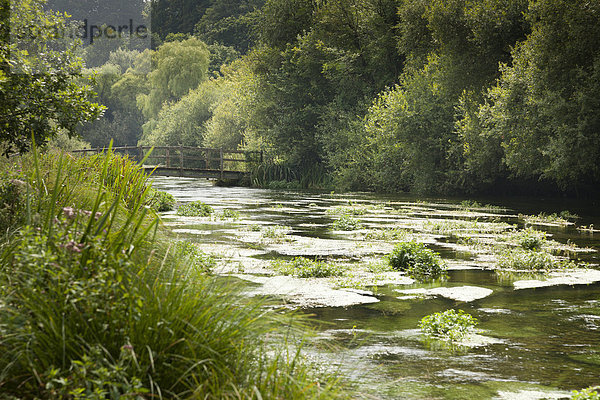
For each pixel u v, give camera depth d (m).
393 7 34.19
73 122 8.77
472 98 26.98
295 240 12.98
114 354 3.23
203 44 67.75
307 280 8.55
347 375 4.57
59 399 2.86
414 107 29.55
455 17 26.00
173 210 19.19
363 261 10.53
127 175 7.86
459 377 4.74
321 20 36.09
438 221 17.31
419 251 9.87
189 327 3.46
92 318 3.23
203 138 53.47
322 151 37.69
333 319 6.46
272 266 9.45
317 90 37.56
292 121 37.75
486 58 26.25
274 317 4.17
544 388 4.54
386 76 35.06
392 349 5.44
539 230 15.78
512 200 26.80
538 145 22.30
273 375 3.54
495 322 6.55
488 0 24.59
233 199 25.62
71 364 3.05
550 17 21.03
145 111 67.12
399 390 4.38
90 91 9.08
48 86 8.70
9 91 8.26
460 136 27.52
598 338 5.96
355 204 23.53
